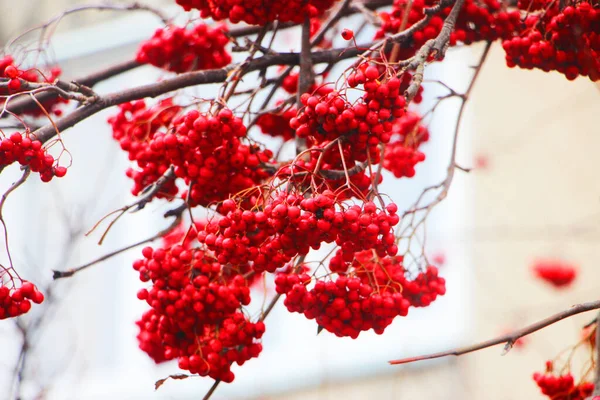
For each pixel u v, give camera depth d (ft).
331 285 6.75
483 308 13.33
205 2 7.25
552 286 12.25
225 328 6.99
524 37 7.21
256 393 14.07
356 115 6.64
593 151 13.05
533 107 13.64
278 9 7.11
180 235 7.64
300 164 6.86
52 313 10.15
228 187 7.04
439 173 13.99
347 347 13.93
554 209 13.16
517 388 12.75
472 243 13.53
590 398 6.82
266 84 7.47
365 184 6.95
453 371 13.24
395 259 7.12
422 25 7.00
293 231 6.61
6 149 6.73
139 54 7.81
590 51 7.05
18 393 9.11
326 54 7.33
